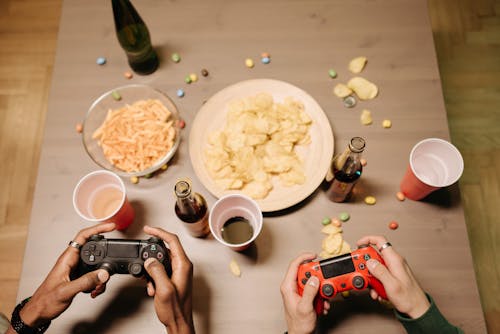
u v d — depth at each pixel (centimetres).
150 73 114
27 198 171
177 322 78
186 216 87
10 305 155
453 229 98
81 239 83
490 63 185
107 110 108
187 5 120
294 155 100
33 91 186
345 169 86
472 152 172
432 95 110
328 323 91
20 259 161
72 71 114
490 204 164
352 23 117
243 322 91
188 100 111
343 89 110
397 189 102
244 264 96
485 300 151
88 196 92
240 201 88
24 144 179
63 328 91
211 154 99
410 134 106
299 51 115
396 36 116
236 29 117
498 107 178
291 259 96
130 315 92
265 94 103
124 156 101
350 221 99
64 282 79
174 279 79
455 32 191
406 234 98
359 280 78
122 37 106
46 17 196
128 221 98
